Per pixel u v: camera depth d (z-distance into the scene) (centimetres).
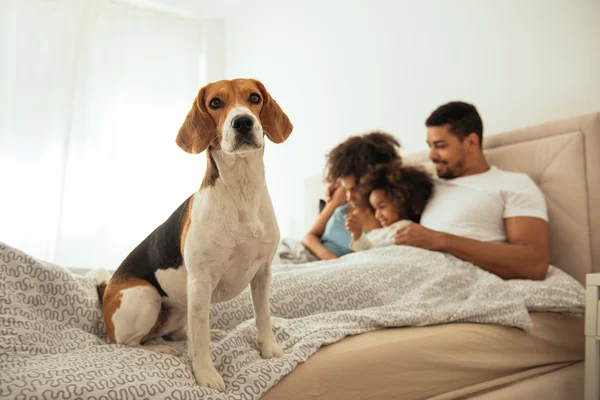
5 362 83
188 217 97
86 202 365
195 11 431
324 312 126
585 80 179
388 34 270
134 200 388
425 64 246
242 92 100
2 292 99
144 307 102
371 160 208
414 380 102
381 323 111
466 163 192
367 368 96
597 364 117
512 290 137
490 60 214
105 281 125
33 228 345
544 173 178
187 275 95
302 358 91
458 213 176
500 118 211
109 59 385
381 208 201
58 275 111
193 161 417
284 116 109
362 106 289
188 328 91
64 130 357
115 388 74
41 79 356
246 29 421
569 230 167
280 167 374
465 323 123
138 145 395
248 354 93
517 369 122
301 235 342
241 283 99
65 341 98
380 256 158
